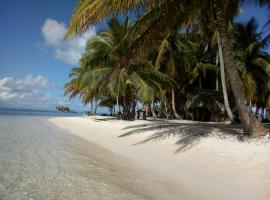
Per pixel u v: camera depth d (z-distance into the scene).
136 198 5.31
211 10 11.66
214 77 35.12
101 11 7.48
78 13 7.36
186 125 17.41
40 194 5.27
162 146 11.00
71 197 5.20
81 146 12.11
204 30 15.27
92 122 27.95
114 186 6.04
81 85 25.20
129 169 7.79
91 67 26.06
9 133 16.19
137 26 10.48
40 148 10.92
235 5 12.11
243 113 10.61
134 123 21.47
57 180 6.27
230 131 12.72
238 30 27.08
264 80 28.25
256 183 6.24
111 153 10.37
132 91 25.91
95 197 5.25
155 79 25.23
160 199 5.34
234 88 10.83
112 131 17.78
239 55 27.34
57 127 24.25
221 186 6.21
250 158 8.07
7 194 5.17
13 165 7.53
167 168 7.92
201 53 31.75
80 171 7.27
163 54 28.73
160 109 40.59
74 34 7.48
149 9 9.78
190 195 5.63
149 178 6.88
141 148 11.08
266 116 37.22
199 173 7.31
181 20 11.91
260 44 26.92
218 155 8.80
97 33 24.92
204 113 35.16
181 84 33.38
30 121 32.22
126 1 7.75
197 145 10.30
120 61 11.23
